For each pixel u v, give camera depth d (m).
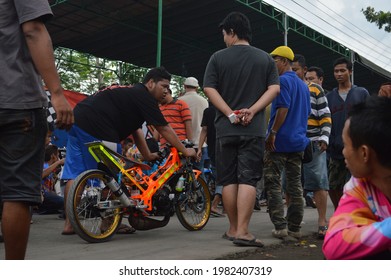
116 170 3.90
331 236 1.48
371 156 1.43
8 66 2.09
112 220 3.86
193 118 6.36
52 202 5.77
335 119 4.41
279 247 3.58
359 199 1.52
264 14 13.48
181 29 15.59
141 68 19.95
